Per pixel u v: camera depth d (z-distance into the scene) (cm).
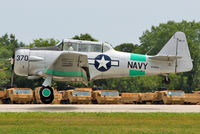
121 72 6084
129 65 6091
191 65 6303
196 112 5175
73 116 4356
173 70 6253
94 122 3884
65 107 5884
